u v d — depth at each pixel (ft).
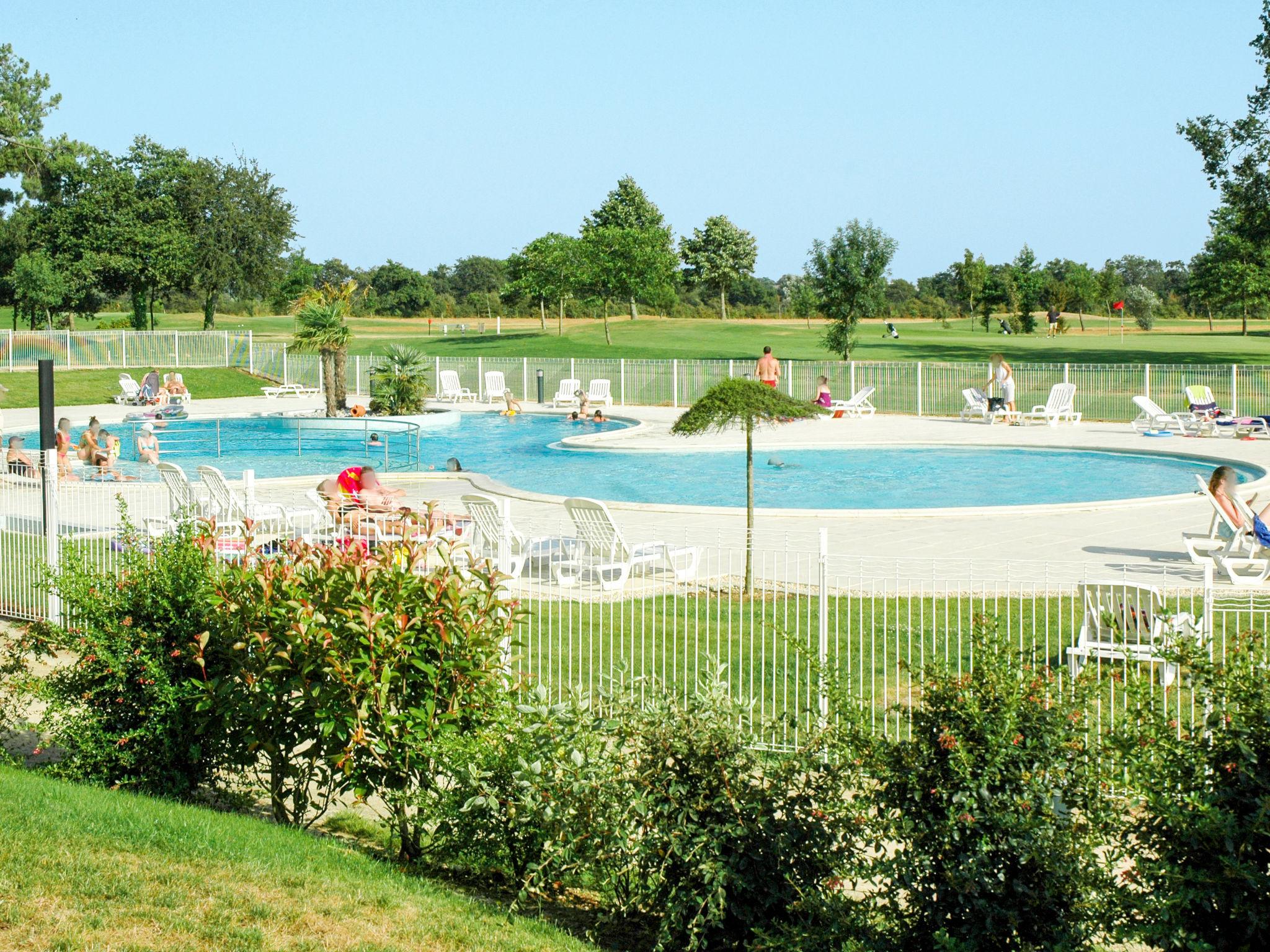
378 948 16.79
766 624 36.78
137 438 84.43
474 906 19.63
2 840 18.98
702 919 18.01
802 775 20.99
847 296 156.35
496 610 22.95
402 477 75.97
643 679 21.62
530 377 151.94
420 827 22.21
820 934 17.08
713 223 339.36
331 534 43.65
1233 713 15.97
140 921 16.70
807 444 97.45
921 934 16.92
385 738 21.86
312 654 22.03
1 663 31.32
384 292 357.20
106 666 24.57
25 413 125.29
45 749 28.45
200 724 23.73
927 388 126.41
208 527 25.91
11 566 40.52
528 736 20.71
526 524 55.88
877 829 17.94
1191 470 81.56
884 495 73.26
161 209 228.43
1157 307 356.18
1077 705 17.33
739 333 237.04
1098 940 17.62
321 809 24.80
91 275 215.72
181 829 20.79
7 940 15.72
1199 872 15.34
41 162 225.35
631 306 290.97
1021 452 94.02
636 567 46.55
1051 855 16.02
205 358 171.83
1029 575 43.78
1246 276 188.65
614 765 19.72
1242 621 35.19
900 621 36.14
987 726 16.69
